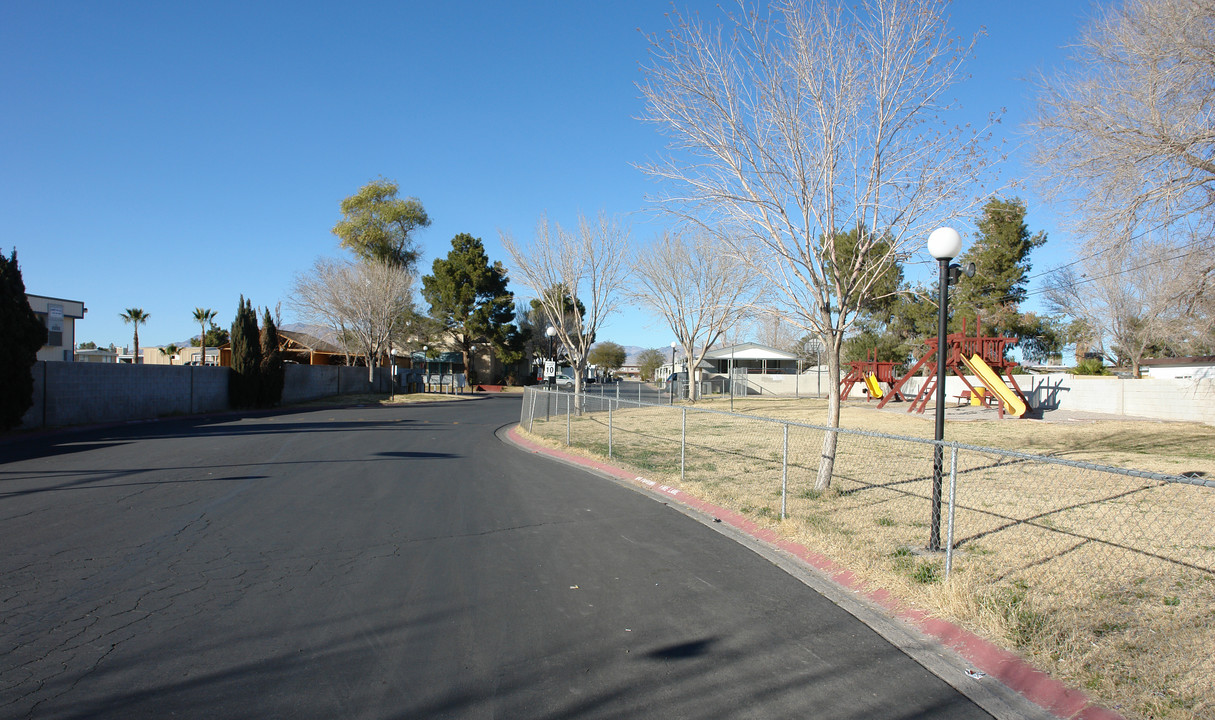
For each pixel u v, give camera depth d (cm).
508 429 2291
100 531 774
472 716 373
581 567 658
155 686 402
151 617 514
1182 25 1098
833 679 424
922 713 383
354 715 372
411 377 4919
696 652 462
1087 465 478
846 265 990
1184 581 577
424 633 489
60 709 373
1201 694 392
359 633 488
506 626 504
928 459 1361
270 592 573
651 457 1447
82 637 475
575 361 2703
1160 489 995
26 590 573
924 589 566
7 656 443
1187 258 1254
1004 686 417
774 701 394
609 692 402
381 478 1170
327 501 960
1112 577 592
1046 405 2922
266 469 1255
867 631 504
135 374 2495
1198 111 1115
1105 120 1148
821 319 981
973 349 2900
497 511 914
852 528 775
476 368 6656
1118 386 2502
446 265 5809
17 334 1850
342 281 4403
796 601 568
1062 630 482
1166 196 1084
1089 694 398
